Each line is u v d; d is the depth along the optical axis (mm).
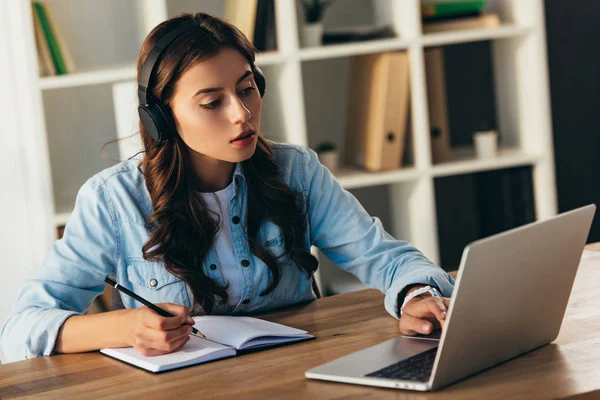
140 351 1427
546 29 3344
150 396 1247
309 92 3529
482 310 1169
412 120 3191
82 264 1708
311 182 1856
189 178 1702
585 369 1204
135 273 1730
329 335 1489
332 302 1732
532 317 1278
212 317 1595
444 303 1451
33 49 2814
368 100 3238
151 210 1729
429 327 1397
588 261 1817
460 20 3250
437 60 3236
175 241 1680
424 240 3217
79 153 3312
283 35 3020
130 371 1382
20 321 1609
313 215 1857
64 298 1688
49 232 2904
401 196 3414
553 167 3326
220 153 1591
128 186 1740
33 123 2844
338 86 3562
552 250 1264
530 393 1125
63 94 3271
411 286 1577
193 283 1674
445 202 3625
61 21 3211
